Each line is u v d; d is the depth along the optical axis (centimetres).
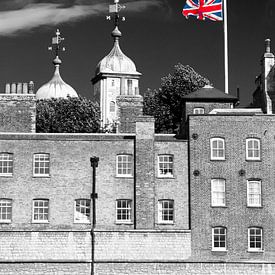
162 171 7744
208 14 8969
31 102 8250
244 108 9169
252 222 7612
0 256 7406
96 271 7406
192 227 7594
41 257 7419
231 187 7669
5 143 7681
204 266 7475
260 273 7456
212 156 7712
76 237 7462
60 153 7694
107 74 19038
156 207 7669
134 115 8394
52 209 7612
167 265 7462
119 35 19775
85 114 11625
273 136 7744
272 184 7669
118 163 7725
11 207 7606
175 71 11844
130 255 7475
